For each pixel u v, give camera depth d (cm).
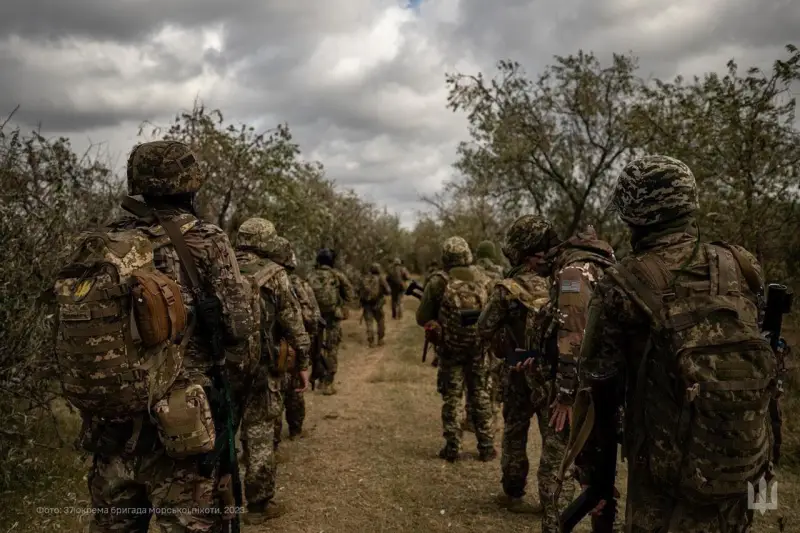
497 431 632
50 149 490
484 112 1215
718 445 182
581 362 216
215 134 830
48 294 222
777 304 219
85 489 422
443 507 427
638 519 204
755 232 667
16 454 422
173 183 244
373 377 904
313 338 585
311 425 659
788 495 396
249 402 402
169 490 222
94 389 208
